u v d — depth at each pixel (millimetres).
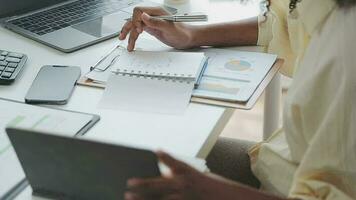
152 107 793
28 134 550
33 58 984
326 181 700
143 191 502
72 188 602
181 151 691
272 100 1250
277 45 1019
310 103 699
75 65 946
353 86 642
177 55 936
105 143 524
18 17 1154
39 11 1182
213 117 767
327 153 680
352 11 674
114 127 749
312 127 716
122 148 522
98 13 1163
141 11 1000
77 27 1096
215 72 892
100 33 1062
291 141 773
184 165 532
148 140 717
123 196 576
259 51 1001
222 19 1119
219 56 960
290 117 740
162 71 875
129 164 537
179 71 870
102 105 809
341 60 656
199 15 1016
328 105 681
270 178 902
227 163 1039
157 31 999
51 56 991
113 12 1169
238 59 944
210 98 811
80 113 779
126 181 556
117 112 789
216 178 563
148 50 980
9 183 632
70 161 563
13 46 1037
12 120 755
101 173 563
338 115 657
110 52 983
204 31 1013
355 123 649
